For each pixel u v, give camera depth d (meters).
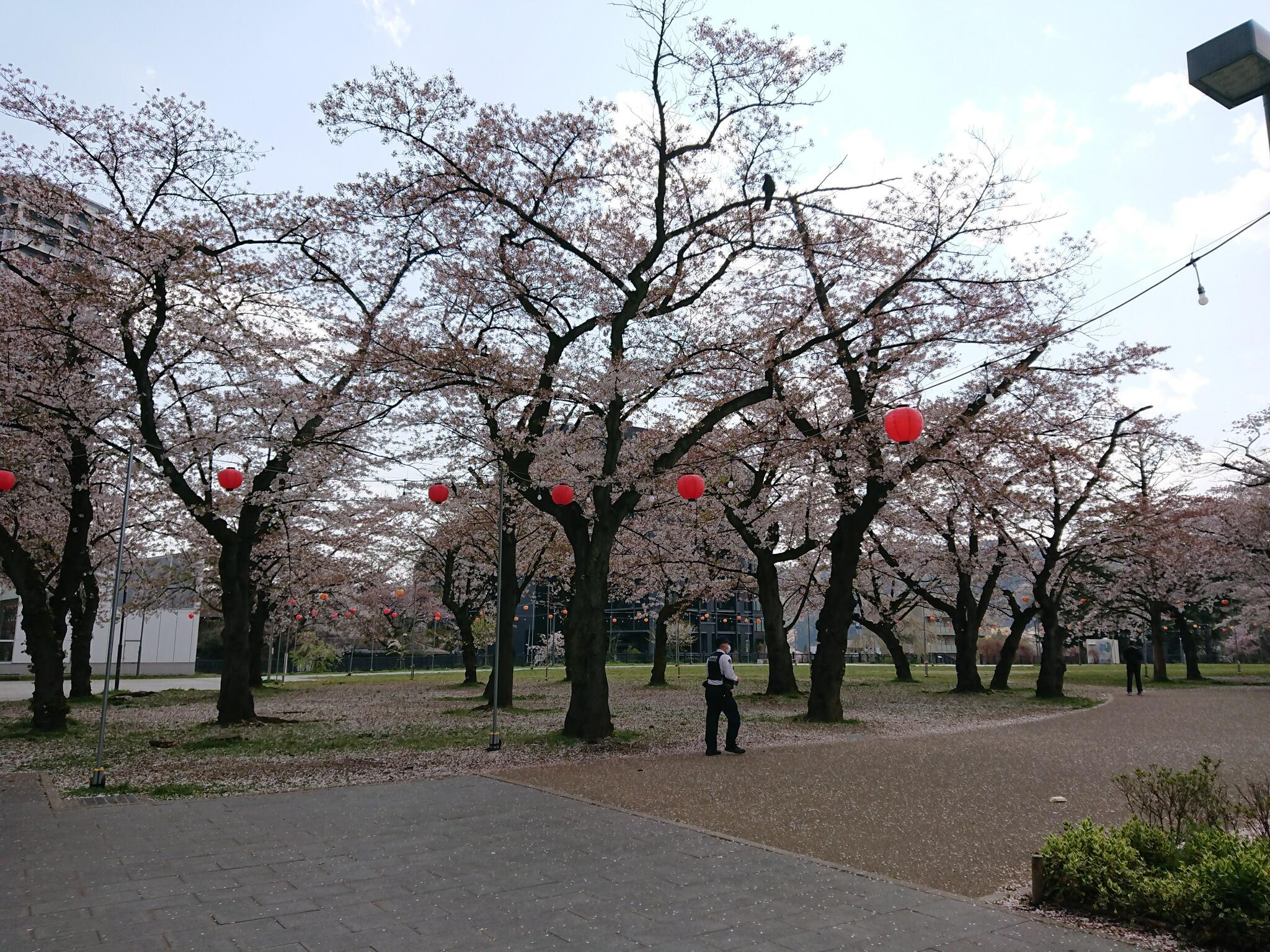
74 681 23.86
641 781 9.68
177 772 10.66
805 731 15.25
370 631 42.78
